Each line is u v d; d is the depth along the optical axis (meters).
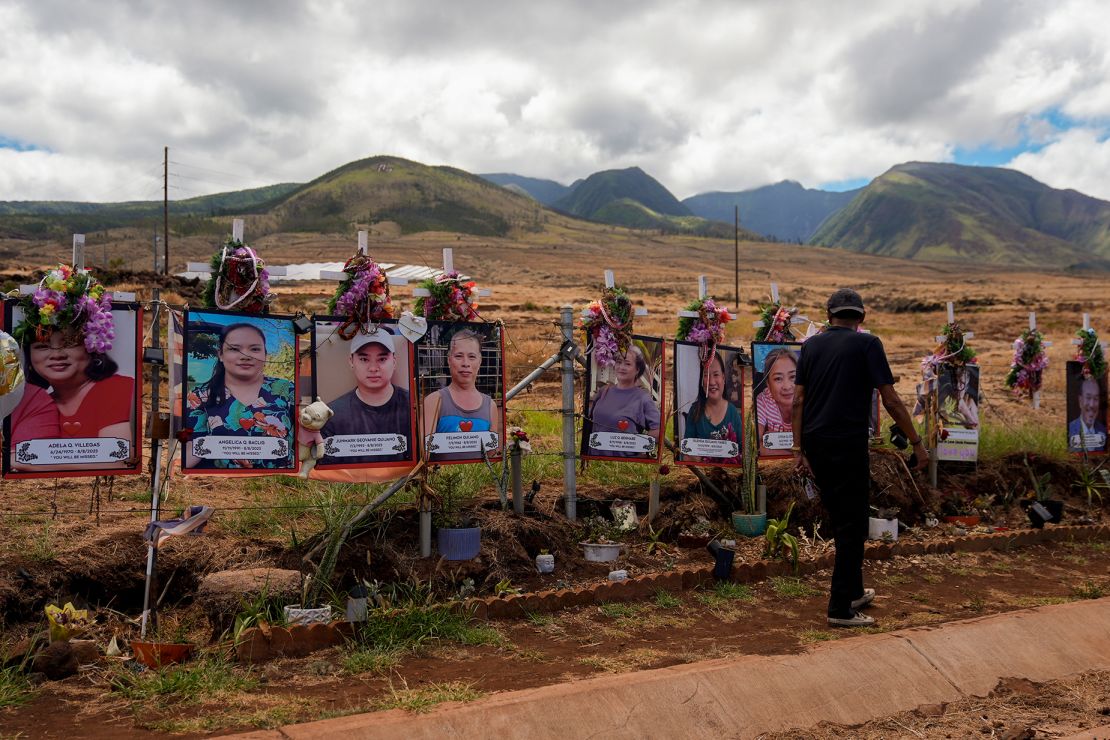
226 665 5.16
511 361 21.81
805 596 7.33
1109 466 12.12
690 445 9.00
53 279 5.79
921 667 5.60
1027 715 5.13
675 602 6.88
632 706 4.67
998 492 11.07
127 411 6.09
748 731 4.76
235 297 6.40
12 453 5.81
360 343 6.91
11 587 5.88
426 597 6.36
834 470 6.51
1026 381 12.29
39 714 4.50
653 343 8.84
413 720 4.25
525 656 5.53
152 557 5.80
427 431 7.23
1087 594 7.47
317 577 6.05
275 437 6.44
